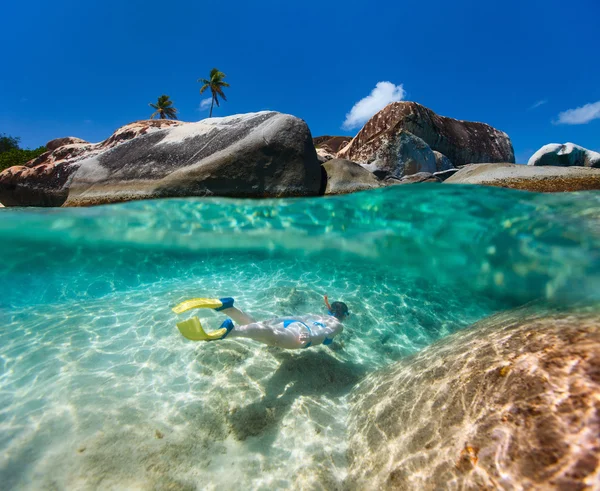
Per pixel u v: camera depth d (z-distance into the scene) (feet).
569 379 5.65
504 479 4.92
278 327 10.90
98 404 9.13
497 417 5.81
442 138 51.83
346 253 22.62
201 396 9.53
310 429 8.53
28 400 9.32
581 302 9.64
